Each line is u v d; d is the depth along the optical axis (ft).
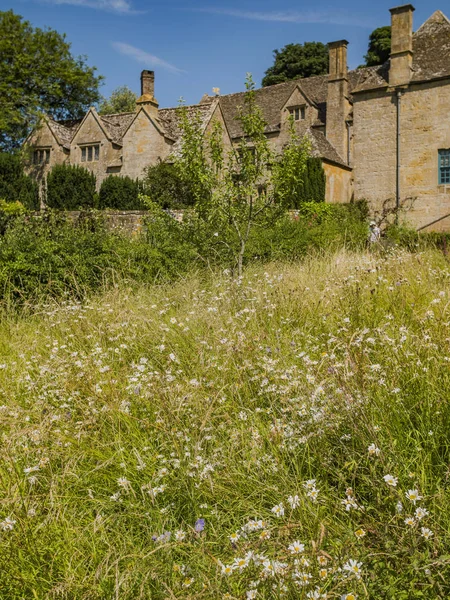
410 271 24.59
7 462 10.44
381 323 17.72
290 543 7.75
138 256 33.47
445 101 89.40
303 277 25.76
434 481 9.47
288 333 17.46
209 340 15.88
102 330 18.25
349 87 113.91
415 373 12.05
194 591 7.59
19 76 136.05
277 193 35.58
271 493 9.58
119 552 8.45
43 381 14.55
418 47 95.14
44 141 127.24
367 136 96.07
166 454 10.79
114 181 99.25
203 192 35.91
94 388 12.95
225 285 26.25
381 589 7.42
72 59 145.59
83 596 7.71
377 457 9.40
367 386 11.52
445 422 10.77
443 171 90.17
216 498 9.64
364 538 8.00
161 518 9.12
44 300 26.89
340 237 46.14
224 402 12.32
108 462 10.03
